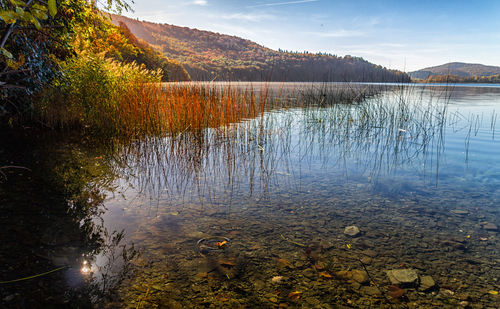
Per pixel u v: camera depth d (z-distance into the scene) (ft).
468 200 10.89
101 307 5.26
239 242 7.75
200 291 5.80
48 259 6.63
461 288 6.07
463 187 12.26
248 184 12.45
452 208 10.18
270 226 8.73
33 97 19.12
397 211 9.94
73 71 20.54
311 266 6.75
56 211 9.14
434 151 18.45
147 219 8.93
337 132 24.07
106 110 21.76
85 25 18.02
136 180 12.49
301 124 27.09
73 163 14.39
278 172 14.20
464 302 5.65
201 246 7.48
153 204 10.10
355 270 6.64
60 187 11.19
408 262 6.97
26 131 20.84
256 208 10.03
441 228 8.73
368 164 15.70
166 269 6.48
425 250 7.52
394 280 6.29
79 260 6.68
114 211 9.40
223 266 6.67
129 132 20.29
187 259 6.89
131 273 6.30
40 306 5.20
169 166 14.53
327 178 13.42
